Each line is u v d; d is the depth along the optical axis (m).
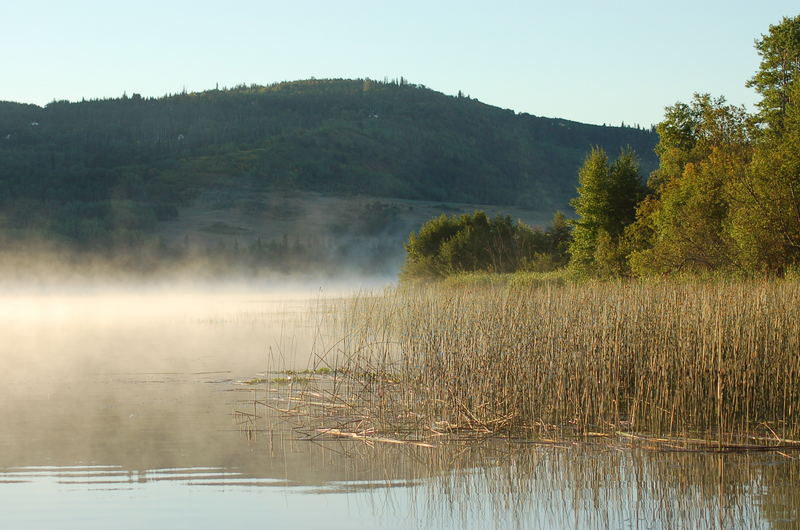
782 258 26.52
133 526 9.63
